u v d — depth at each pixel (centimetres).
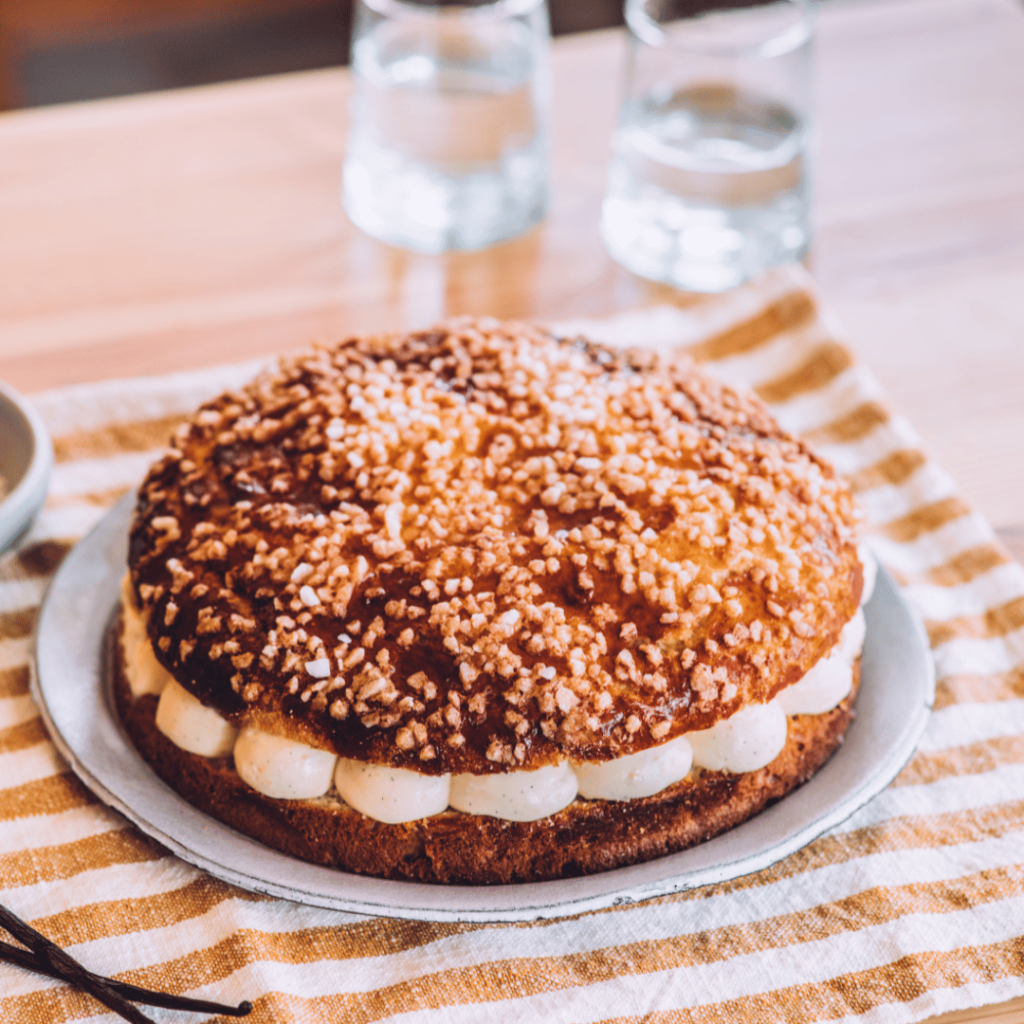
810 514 85
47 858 84
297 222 114
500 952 82
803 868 85
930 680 87
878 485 99
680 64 107
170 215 113
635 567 82
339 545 83
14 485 93
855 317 109
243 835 83
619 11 201
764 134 108
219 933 82
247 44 195
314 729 81
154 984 81
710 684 81
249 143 119
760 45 106
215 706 82
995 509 99
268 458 86
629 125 109
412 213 112
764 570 83
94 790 83
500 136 109
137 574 84
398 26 106
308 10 197
